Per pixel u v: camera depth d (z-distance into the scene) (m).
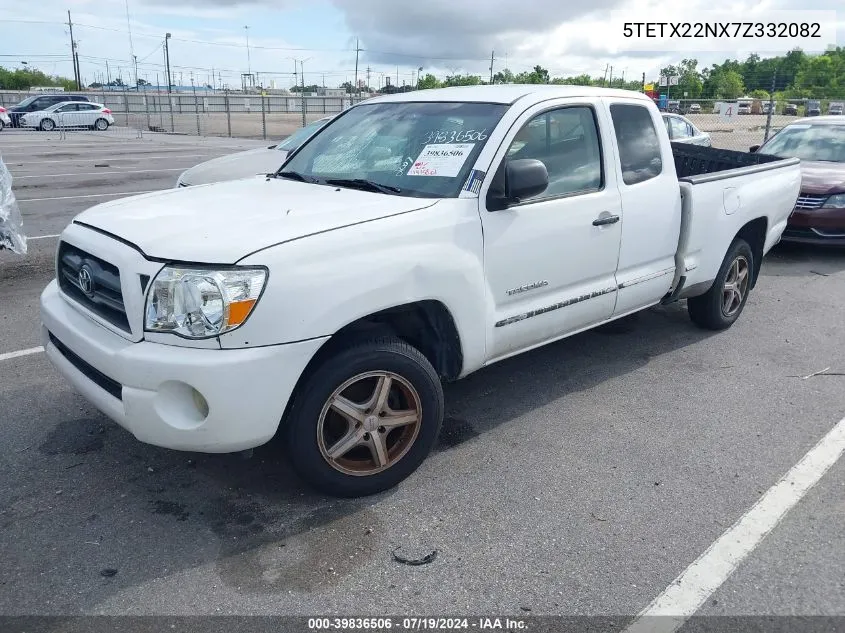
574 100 4.27
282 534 3.20
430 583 2.90
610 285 4.52
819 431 4.23
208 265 2.93
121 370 2.99
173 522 3.28
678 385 4.88
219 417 2.95
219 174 7.71
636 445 4.04
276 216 3.32
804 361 5.34
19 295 6.71
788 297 7.07
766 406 4.57
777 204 6.05
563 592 2.85
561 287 4.20
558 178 4.14
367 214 3.36
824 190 8.53
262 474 3.68
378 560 3.04
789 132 10.45
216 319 2.90
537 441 4.08
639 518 3.35
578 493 3.55
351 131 4.55
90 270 3.30
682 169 7.61
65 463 3.77
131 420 3.03
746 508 3.43
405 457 3.54
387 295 3.26
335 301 3.09
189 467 3.74
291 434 3.22
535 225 3.91
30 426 4.16
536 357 5.37
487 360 3.89
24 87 87.69
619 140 4.54
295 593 2.84
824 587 2.89
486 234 3.68
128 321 3.04
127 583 2.88
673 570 2.99
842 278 7.86
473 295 3.63
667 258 5.00
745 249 5.87
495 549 3.11
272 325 2.95
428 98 4.50
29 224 9.87
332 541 3.16
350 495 3.45
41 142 25.20
